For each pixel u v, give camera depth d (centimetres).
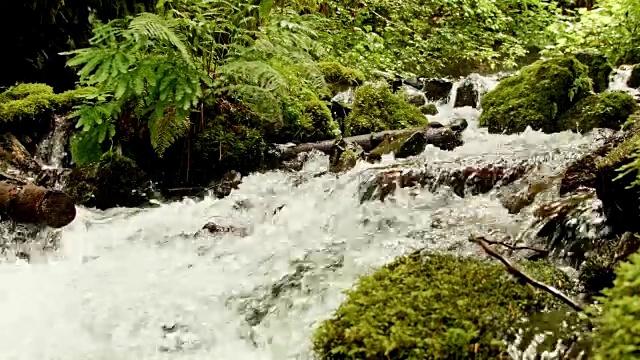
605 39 704
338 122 503
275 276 251
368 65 693
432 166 347
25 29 478
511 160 347
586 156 284
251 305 230
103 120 376
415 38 841
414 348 157
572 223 236
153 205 378
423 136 418
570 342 160
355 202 339
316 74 440
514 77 523
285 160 426
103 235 314
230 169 418
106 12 528
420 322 166
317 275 245
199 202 377
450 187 335
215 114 427
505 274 192
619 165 208
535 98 478
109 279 262
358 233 290
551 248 238
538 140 442
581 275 200
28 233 294
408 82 641
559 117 468
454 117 545
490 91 538
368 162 403
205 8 418
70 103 437
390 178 339
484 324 166
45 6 475
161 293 246
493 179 331
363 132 475
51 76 514
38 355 205
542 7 951
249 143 423
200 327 219
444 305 173
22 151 396
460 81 629
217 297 238
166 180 413
